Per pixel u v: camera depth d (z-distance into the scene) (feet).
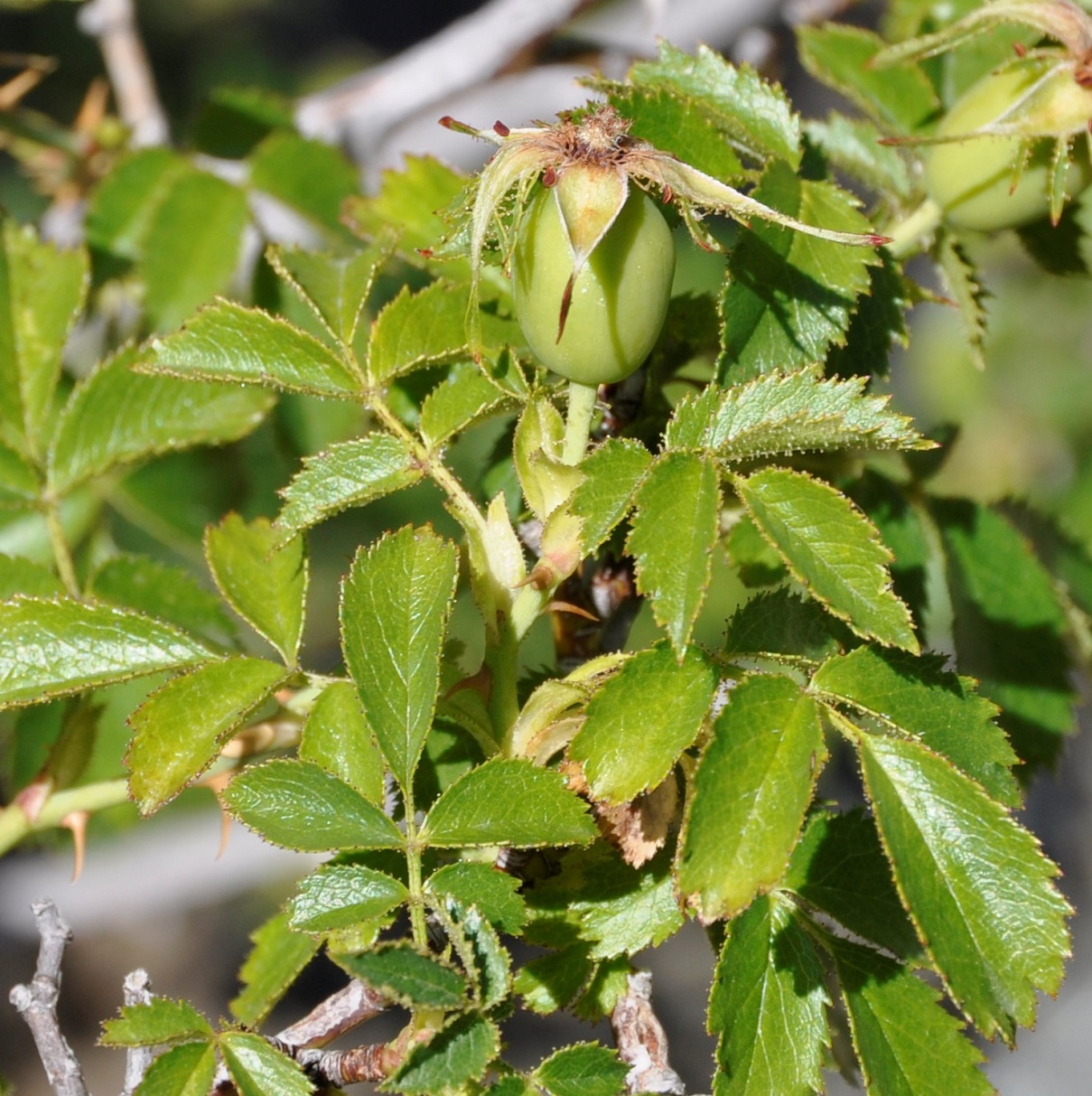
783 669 1.37
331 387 1.42
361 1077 1.38
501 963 1.32
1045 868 1.33
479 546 1.39
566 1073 1.34
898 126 1.52
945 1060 1.36
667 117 1.41
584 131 1.35
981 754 1.36
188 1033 1.36
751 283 1.40
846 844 1.38
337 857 1.37
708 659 1.36
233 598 1.42
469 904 1.34
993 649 1.51
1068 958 1.33
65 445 1.53
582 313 1.35
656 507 1.34
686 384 1.48
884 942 1.37
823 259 1.41
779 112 1.44
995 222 1.47
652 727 1.34
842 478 1.50
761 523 1.34
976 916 1.33
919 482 1.52
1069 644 1.53
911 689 1.36
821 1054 1.36
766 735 1.34
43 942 1.42
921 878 1.33
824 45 1.53
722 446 1.35
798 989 1.36
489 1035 1.31
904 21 1.58
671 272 1.36
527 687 1.45
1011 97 1.45
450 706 1.38
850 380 1.36
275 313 1.63
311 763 1.35
